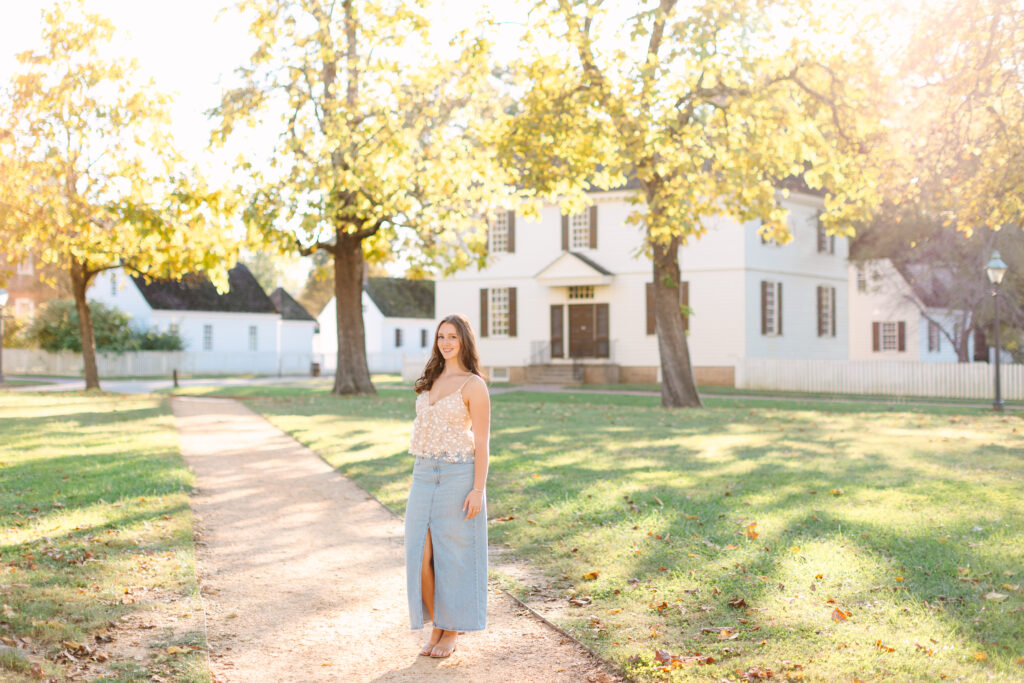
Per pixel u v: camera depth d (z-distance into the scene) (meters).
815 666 4.47
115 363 50.31
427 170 21.89
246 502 9.48
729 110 19.27
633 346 35.75
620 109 17.69
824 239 37.41
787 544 7.05
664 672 4.48
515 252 37.88
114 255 11.29
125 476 10.61
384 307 65.25
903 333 39.91
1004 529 7.42
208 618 5.55
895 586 5.86
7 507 8.62
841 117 18.89
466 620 4.86
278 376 54.62
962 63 13.63
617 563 6.65
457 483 4.92
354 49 24.67
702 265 34.28
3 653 4.57
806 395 28.86
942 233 29.89
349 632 5.31
